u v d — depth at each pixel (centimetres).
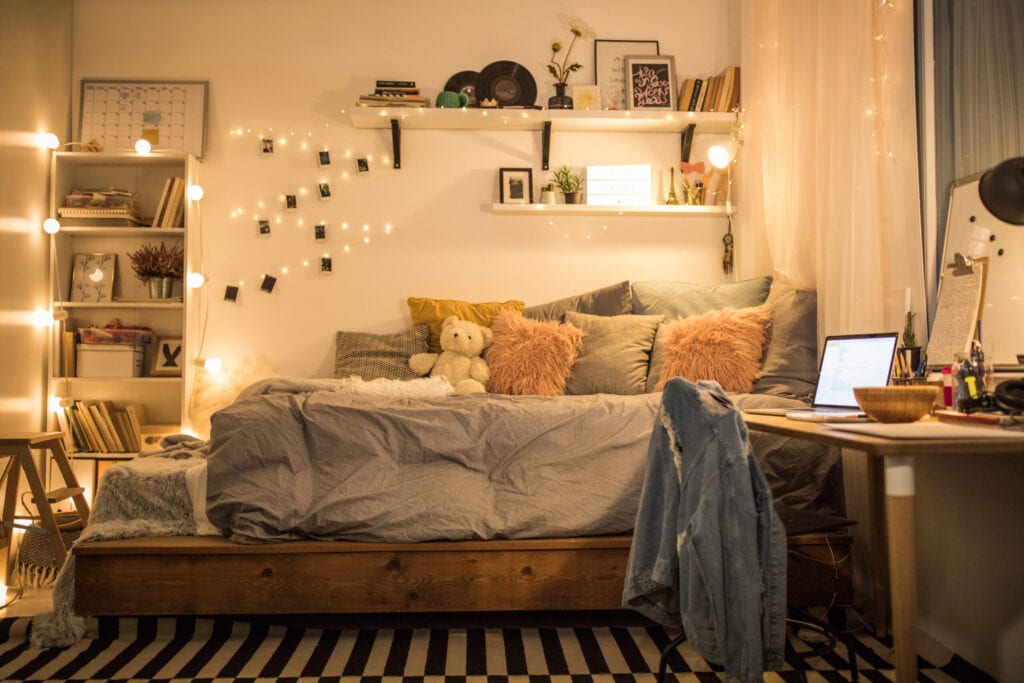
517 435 234
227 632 222
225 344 377
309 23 385
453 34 386
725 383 281
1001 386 162
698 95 375
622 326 327
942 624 211
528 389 319
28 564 277
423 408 239
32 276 343
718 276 385
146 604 215
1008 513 179
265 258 380
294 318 380
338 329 380
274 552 216
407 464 230
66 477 305
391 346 356
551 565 219
